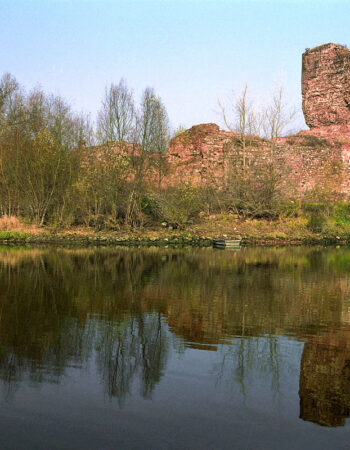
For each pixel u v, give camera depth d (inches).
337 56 1397.6
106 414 148.8
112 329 243.8
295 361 199.8
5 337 225.5
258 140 1214.9
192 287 375.2
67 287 361.7
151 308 294.5
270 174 1096.8
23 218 929.5
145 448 129.3
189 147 1310.3
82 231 897.5
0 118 978.7
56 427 140.1
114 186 935.7
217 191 1126.4
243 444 132.3
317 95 1437.0
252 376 182.1
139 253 654.5
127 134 967.6
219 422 144.9
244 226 1021.2
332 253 722.2
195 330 245.3
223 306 305.0
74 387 168.7
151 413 150.1
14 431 137.5
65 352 205.5
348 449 130.8
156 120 1031.6
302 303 319.6
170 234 908.0
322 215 1093.8
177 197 1000.9
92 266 492.4
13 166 920.3
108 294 337.1
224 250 741.9
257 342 226.1
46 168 914.1
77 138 976.3
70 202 925.2
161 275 438.3
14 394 161.8
